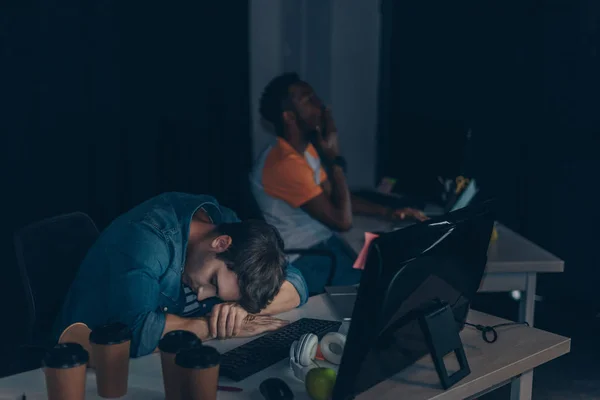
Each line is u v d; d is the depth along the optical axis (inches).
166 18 165.9
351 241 110.6
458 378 57.9
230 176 175.6
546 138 164.9
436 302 58.4
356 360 49.5
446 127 125.3
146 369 60.4
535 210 168.9
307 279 114.3
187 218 68.9
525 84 165.0
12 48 159.8
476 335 69.2
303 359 59.1
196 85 169.9
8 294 163.9
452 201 123.5
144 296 64.1
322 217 115.7
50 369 49.3
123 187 170.9
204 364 49.1
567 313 160.4
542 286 168.6
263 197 117.4
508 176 169.9
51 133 165.2
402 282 51.7
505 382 63.4
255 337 68.3
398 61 181.6
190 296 75.7
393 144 140.6
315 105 119.1
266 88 120.6
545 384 122.3
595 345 141.3
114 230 67.8
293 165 115.6
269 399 53.5
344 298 80.3
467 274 62.3
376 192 141.6
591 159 160.2
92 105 165.8
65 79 163.8
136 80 166.9
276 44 185.2
